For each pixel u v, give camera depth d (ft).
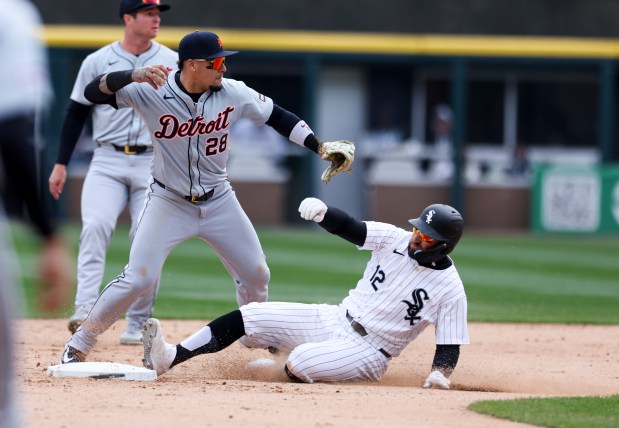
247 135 262.06
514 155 268.62
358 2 260.01
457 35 259.80
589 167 248.32
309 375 70.79
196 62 68.90
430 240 69.36
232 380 72.23
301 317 72.69
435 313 71.67
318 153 74.43
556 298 140.56
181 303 124.98
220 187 74.33
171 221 73.26
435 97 273.54
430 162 274.16
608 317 122.83
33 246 189.57
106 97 70.23
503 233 252.21
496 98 278.46
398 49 253.85
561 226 248.32
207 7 258.37
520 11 260.42
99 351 87.30
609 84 255.50
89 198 91.09
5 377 39.45
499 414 59.67
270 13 259.39
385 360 72.28
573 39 260.42
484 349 96.37
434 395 67.00
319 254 190.39
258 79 270.46
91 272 89.92
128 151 91.25
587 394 73.51
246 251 76.02
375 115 272.72
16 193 37.58
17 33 37.55
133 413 56.95
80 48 242.99
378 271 72.02
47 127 241.35
